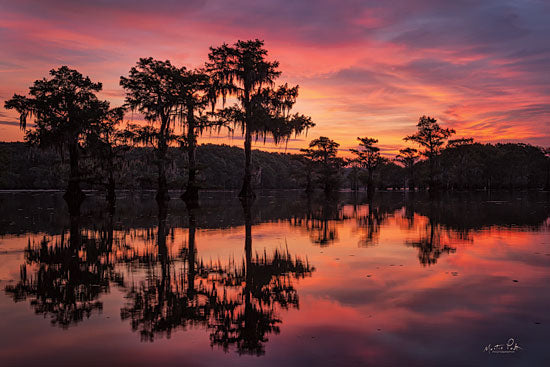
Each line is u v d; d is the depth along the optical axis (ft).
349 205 99.50
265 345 12.92
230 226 49.90
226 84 121.70
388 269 24.52
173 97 113.19
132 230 45.37
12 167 319.68
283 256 29.25
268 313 16.28
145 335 13.94
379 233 42.78
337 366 11.32
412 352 12.28
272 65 124.26
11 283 21.61
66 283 21.65
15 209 78.89
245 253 30.66
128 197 147.33
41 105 104.27
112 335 13.96
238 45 120.16
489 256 28.68
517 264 25.75
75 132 108.99
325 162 247.29
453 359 11.75
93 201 112.57
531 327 14.32
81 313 16.49
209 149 511.40
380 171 381.81
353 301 17.84
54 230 45.14
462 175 337.93
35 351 12.56
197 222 54.65
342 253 30.42
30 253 30.68
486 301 17.54
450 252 30.50
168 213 70.33
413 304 17.28
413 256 28.96
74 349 12.72
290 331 14.24
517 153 349.61
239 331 14.30
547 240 36.63
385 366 11.30
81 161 131.23
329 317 15.70
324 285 20.79
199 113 120.88
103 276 23.20
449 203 107.34
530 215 64.85
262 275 23.21
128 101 112.47
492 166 334.03
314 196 180.65
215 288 20.44
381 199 140.97
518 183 364.79
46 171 311.47
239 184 477.36
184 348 12.78
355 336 13.65
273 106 125.18
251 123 123.34
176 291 19.94
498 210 77.66
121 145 113.29
